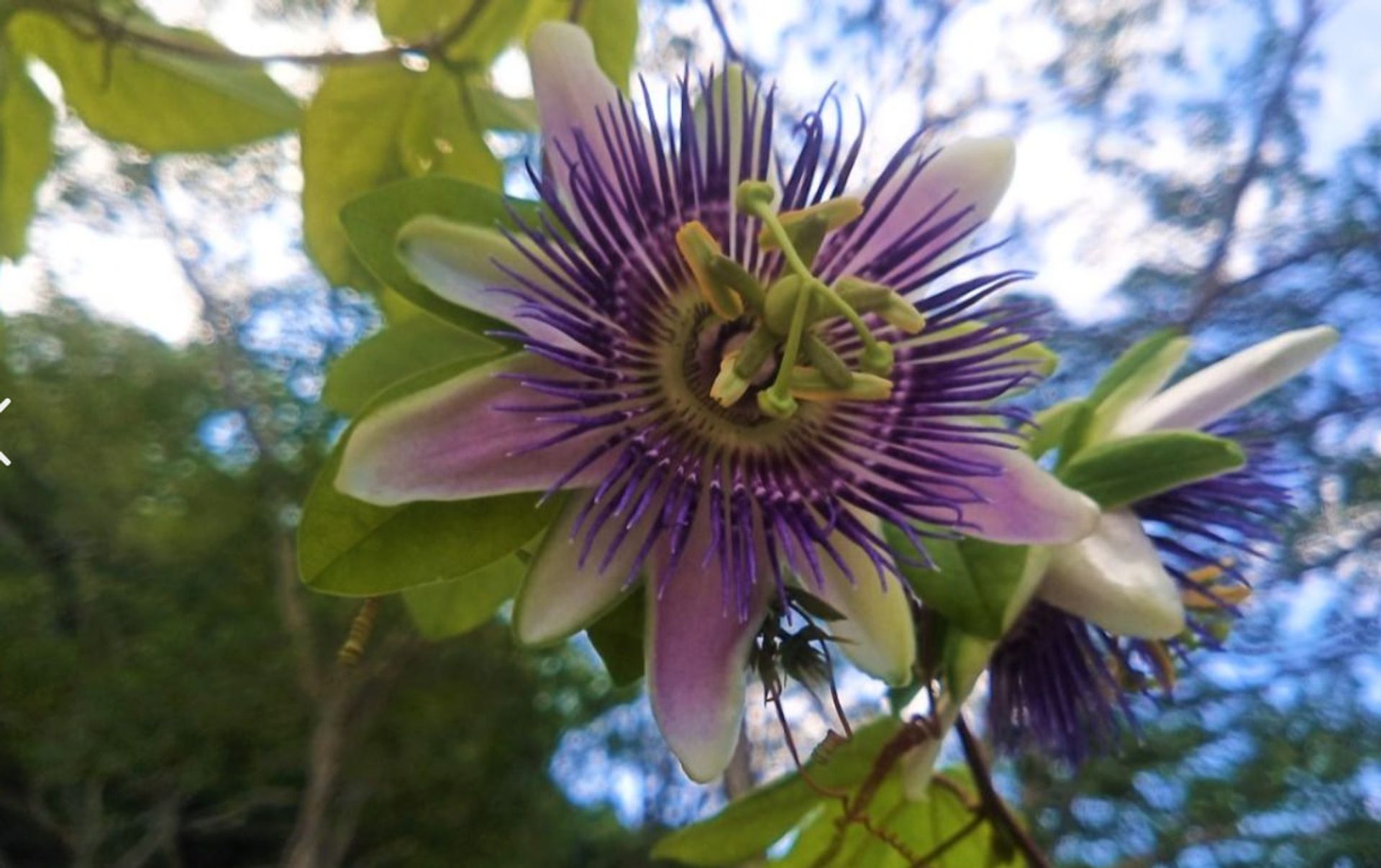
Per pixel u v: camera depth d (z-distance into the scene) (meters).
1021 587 0.13
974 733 0.17
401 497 0.11
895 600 0.12
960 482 0.12
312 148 0.18
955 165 0.13
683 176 0.12
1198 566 0.15
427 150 0.18
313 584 0.12
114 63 0.20
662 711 0.11
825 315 0.12
